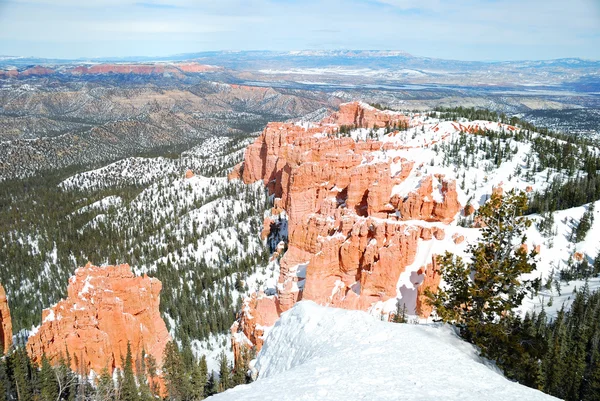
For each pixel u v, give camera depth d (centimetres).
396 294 9775
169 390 7775
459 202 13775
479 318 4981
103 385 6994
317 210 14962
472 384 3791
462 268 5116
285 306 10138
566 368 6919
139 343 8400
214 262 16588
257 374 5934
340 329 5400
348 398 3556
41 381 6688
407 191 13625
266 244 16650
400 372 3997
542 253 12312
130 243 19938
